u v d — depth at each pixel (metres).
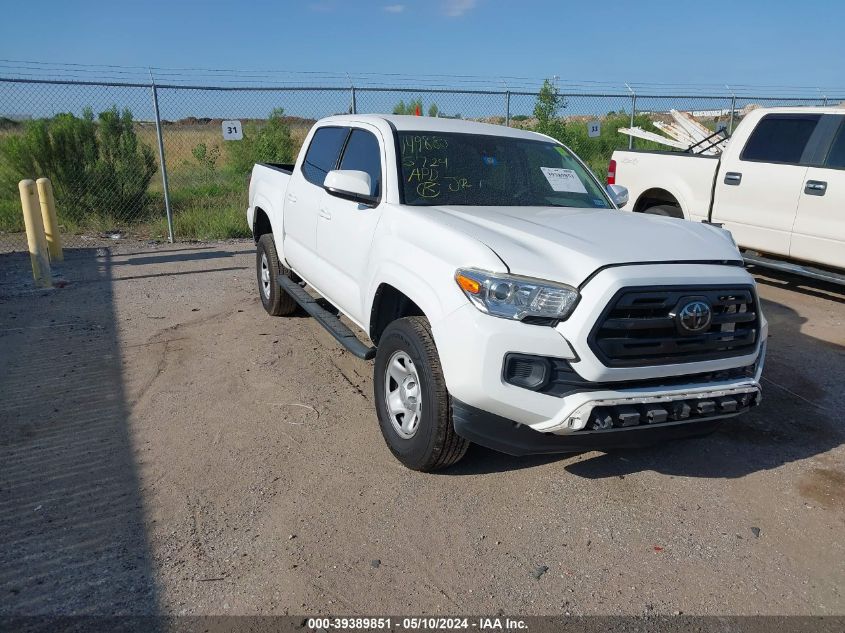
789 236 7.31
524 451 3.27
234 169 17.94
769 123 7.60
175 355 5.58
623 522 3.41
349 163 4.95
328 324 4.80
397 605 2.78
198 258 9.62
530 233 3.53
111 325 6.38
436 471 3.81
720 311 3.40
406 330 3.64
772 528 3.39
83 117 12.43
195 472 3.76
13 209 11.80
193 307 7.03
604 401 3.11
